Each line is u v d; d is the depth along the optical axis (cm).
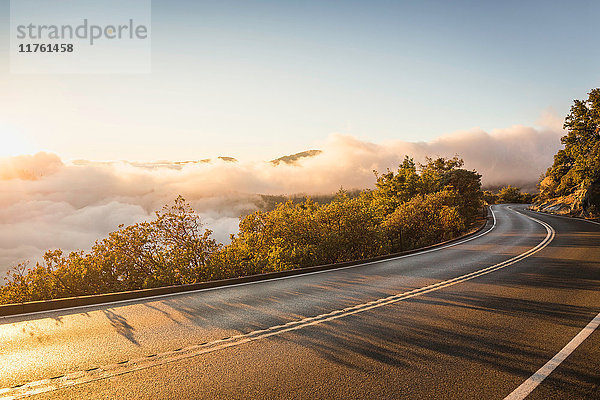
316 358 515
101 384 440
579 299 831
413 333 614
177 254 1155
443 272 1179
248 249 1482
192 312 735
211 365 492
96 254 1105
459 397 413
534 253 1581
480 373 471
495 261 1394
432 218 2344
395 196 3994
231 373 469
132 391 423
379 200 3656
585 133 5244
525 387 436
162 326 649
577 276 1084
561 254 1527
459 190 4350
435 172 4647
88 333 613
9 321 678
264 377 458
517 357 520
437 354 529
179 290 922
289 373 469
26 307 736
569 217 3809
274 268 1255
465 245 1959
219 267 1136
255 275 1072
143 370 477
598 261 1338
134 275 1095
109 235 1142
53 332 618
